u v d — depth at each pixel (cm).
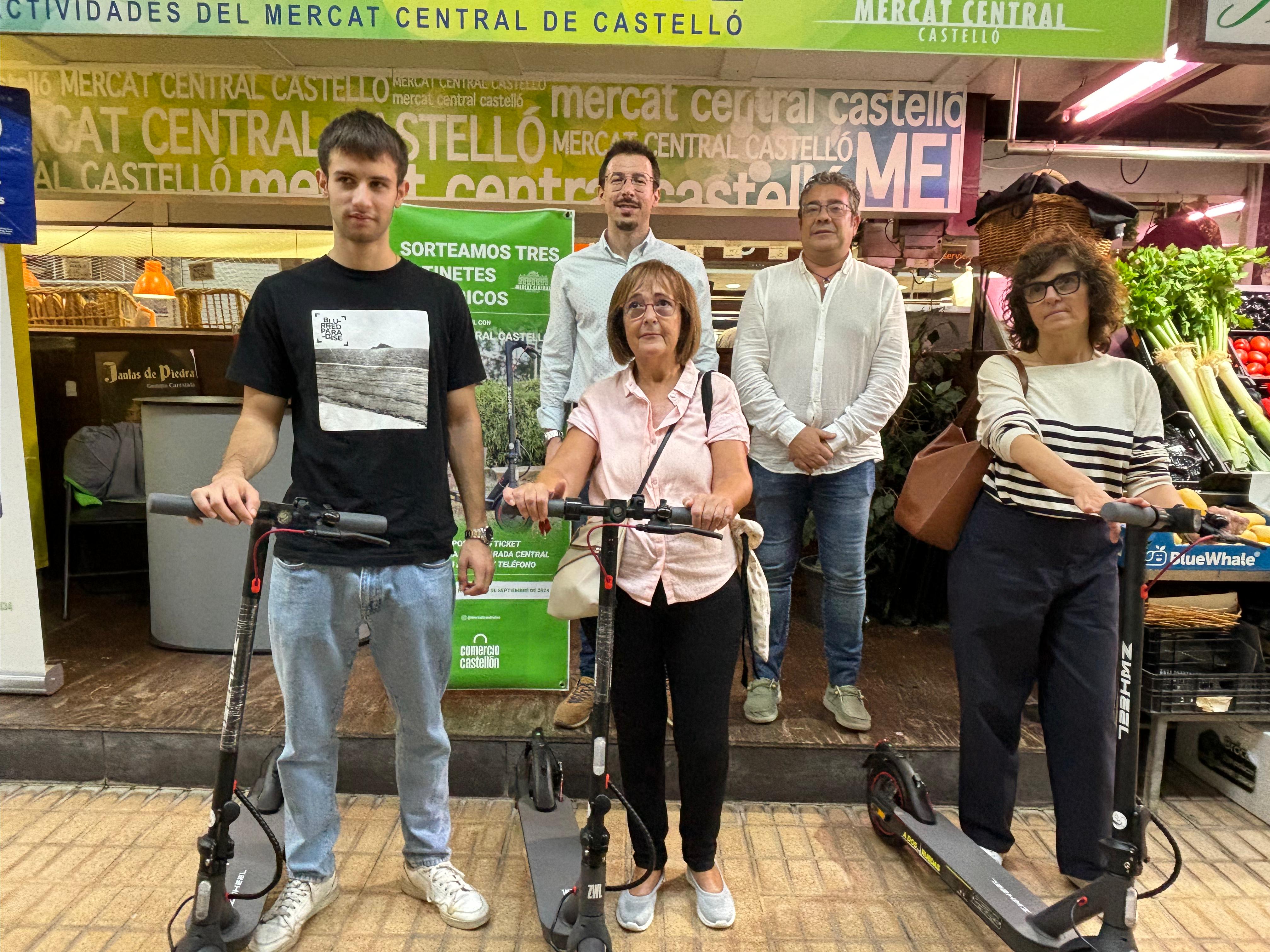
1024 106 525
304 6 253
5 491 284
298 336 188
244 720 275
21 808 257
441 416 202
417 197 408
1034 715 296
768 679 288
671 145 407
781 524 284
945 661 350
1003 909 199
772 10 257
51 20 254
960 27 259
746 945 207
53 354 445
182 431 326
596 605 195
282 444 335
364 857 238
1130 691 171
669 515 168
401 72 398
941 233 443
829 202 270
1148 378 215
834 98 404
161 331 453
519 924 213
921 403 407
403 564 195
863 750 270
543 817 239
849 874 237
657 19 256
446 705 297
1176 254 334
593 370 278
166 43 370
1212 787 291
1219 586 320
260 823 191
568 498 187
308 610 191
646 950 204
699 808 205
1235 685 271
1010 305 229
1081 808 220
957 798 271
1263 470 308
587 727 280
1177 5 277
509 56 379
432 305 198
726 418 203
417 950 202
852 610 281
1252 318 370
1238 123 573
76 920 208
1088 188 308
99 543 435
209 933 177
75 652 341
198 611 336
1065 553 213
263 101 399
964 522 233
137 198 415
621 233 273
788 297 281
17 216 275
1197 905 226
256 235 592
